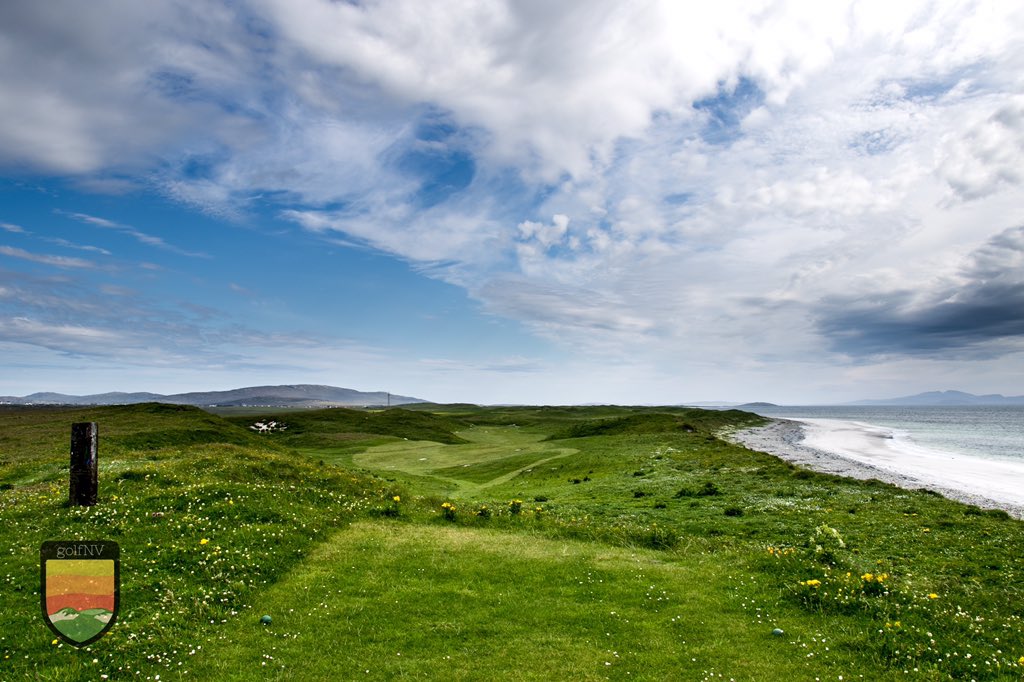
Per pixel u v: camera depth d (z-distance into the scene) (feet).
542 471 212.02
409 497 109.91
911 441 428.97
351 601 53.57
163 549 60.80
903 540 89.30
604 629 48.19
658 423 362.53
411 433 376.27
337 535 76.69
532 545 75.05
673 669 41.47
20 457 168.96
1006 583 65.98
